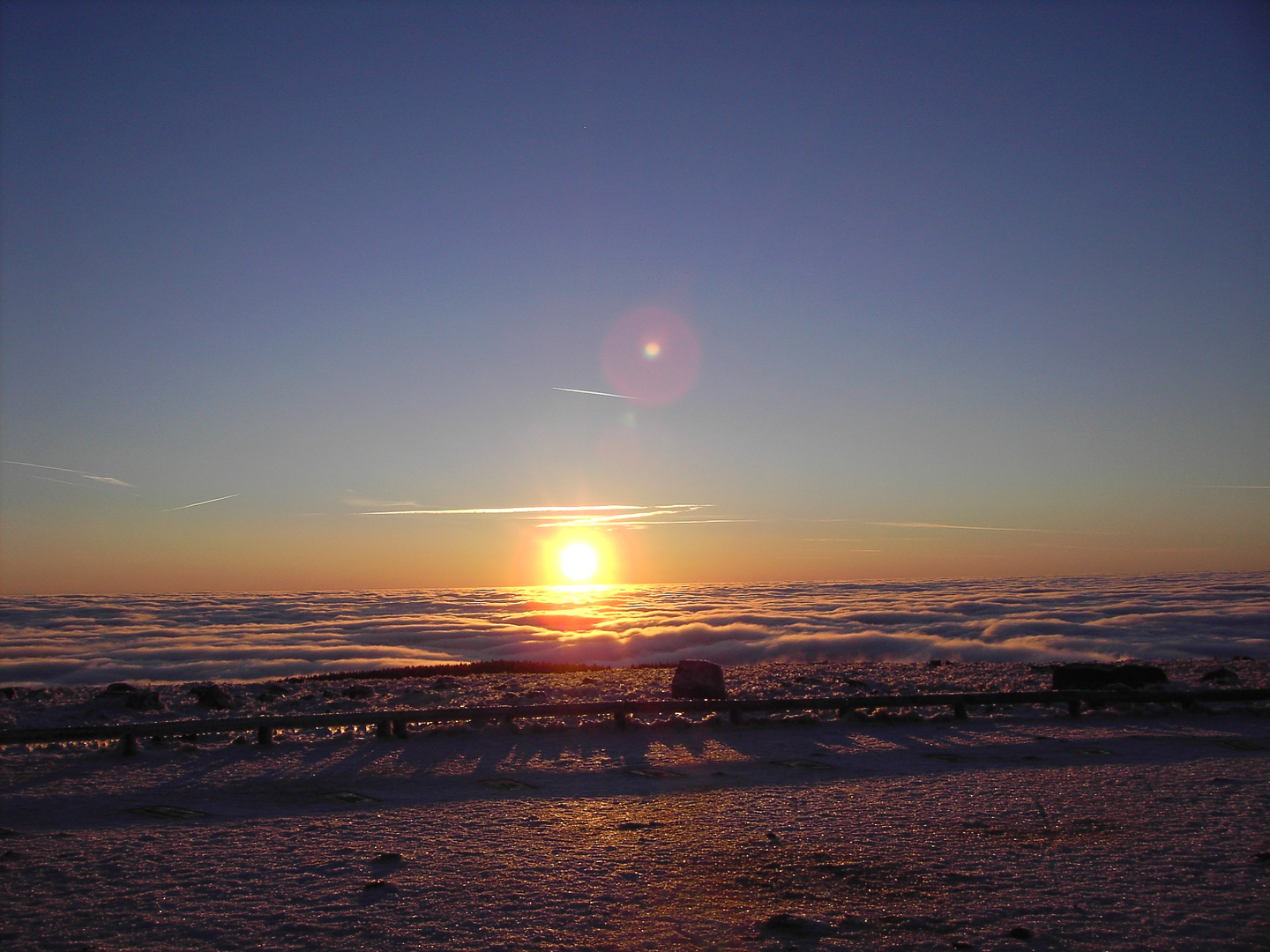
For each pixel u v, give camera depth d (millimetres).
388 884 6977
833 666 27453
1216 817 8672
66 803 10242
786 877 7094
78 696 20125
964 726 15180
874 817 8992
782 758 12531
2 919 6297
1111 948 5523
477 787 10898
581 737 14375
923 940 5730
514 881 7059
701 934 5910
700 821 8984
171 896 6781
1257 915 6020
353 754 13188
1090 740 13656
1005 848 7781
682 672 18688
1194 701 16453
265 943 5816
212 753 13344
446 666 31969
